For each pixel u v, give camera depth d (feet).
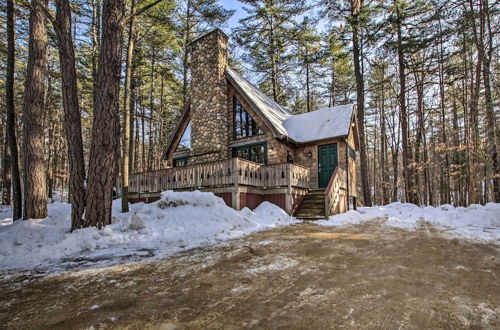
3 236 18.33
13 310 8.43
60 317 7.83
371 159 113.80
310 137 41.60
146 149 97.71
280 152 39.47
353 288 9.53
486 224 25.03
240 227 24.39
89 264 13.74
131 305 8.51
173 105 76.69
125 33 46.62
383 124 74.84
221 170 31.22
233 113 44.50
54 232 19.49
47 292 9.94
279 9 58.13
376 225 26.25
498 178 32.60
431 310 7.72
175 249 16.88
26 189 23.39
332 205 32.07
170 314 7.77
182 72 64.75
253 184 32.50
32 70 24.32
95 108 21.06
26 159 23.62
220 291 9.52
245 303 8.42
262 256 14.48
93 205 20.02
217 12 44.29
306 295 8.96
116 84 21.54
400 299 8.51
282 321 7.15
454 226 24.77
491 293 9.00
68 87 21.22
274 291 9.39
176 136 51.19
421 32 41.70
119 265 13.41
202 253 15.57
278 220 28.71
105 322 7.40
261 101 46.19
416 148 55.62
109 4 21.27
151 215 23.85
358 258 13.78
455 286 9.66
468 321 7.08
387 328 6.70
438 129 73.15
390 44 45.01
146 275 11.66
